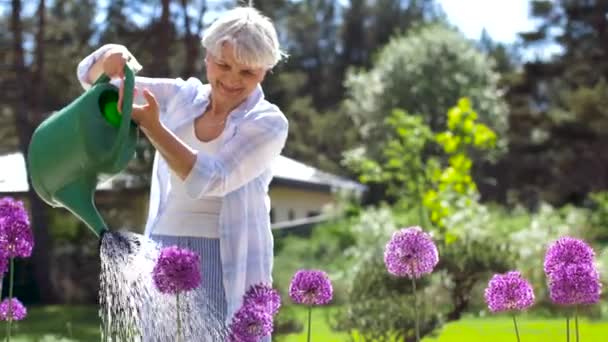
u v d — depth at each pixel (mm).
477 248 6582
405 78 31297
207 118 2889
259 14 2785
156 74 16578
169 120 2939
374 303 6359
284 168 24922
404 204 13977
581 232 13961
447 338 9352
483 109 31281
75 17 16781
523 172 35938
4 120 17328
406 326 6297
